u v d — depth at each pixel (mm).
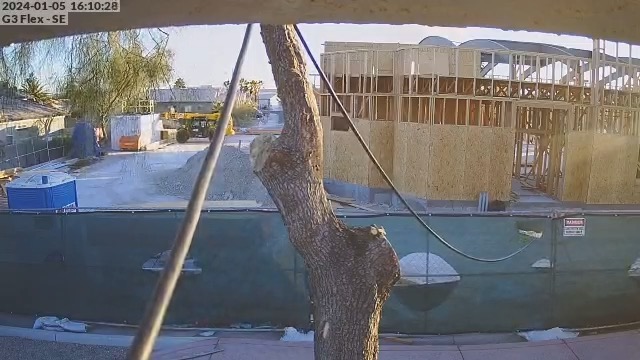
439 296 7453
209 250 7664
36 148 32500
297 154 3969
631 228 7613
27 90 25516
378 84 22656
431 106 19781
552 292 7562
